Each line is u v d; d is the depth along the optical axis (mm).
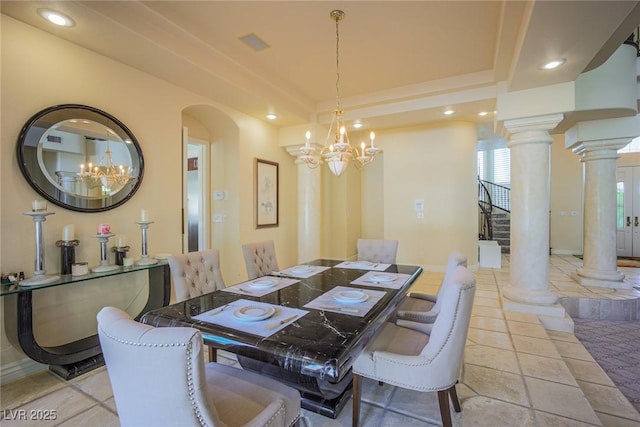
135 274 3080
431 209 5992
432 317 2275
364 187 7305
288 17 2637
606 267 4609
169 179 3396
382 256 3512
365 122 4898
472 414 1896
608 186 4594
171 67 3051
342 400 1981
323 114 4922
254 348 1397
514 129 3576
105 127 2816
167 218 3369
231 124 4367
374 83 4062
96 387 2207
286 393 1403
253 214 4676
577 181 7578
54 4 2119
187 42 2896
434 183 5969
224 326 1562
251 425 1133
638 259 7168
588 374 2607
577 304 4129
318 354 1289
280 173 5246
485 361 2516
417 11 2562
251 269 3000
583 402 1998
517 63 2803
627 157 7387
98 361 2473
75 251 2627
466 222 5879
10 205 2268
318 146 5066
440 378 1586
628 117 4270
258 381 1487
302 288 2273
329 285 2355
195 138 4375
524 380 2250
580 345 3098
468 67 3604
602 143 4488
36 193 2400
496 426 1794
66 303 2596
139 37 2527
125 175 2965
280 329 1524
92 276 2406
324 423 1859
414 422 1855
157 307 2932
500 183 9828
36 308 2432
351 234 6859
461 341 1595
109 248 2846
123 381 1043
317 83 4051
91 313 2754
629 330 3750
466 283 1566
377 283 2396
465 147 5859
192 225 5012
